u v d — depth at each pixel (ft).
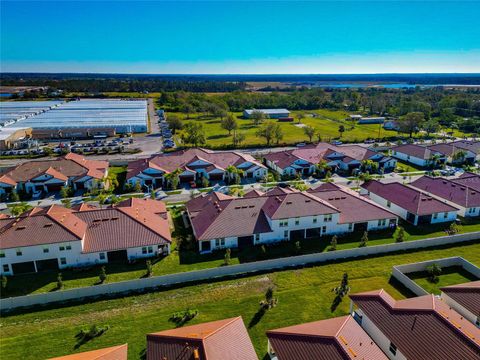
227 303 133.49
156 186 264.93
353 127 530.27
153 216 184.96
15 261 150.41
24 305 130.82
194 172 275.18
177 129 493.36
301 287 143.13
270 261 154.30
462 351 92.94
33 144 391.65
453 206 216.54
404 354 97.14
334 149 324.39
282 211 179.83
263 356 108.88
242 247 174.91
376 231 192.95
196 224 182.50
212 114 636.48
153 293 139.13
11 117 523.29
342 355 90.74
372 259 164.04
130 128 472.85
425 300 114.62
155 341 99.09
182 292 139.74
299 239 183.42
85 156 351.46
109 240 161.48
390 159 318.45
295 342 99.45
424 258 165.68
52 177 249.14
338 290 139.95
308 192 216.54
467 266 156.35
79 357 92.58
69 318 125.08
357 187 267.39
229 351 93.71
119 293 138.62
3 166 312.29
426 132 486.79
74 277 149.89
